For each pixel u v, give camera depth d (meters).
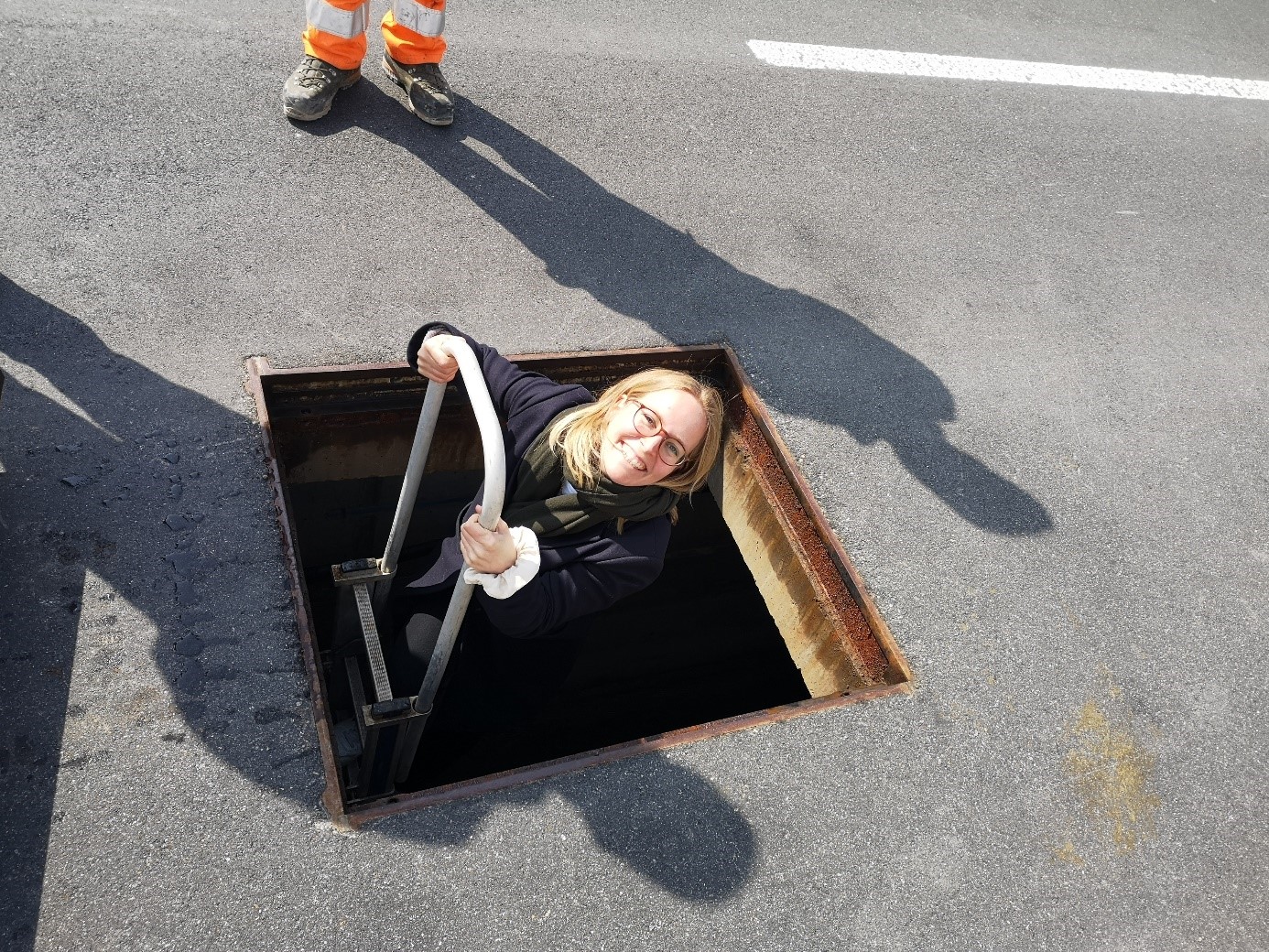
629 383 2.16
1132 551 3.36
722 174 4.33
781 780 2.52
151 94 3.80
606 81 4.61
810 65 5.15
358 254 3.48
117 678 2.32
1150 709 2.93
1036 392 3.83
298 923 2.07
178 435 2.81
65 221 3.28
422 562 3.13
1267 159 5.49
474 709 2.71
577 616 2.31
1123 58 6.00
